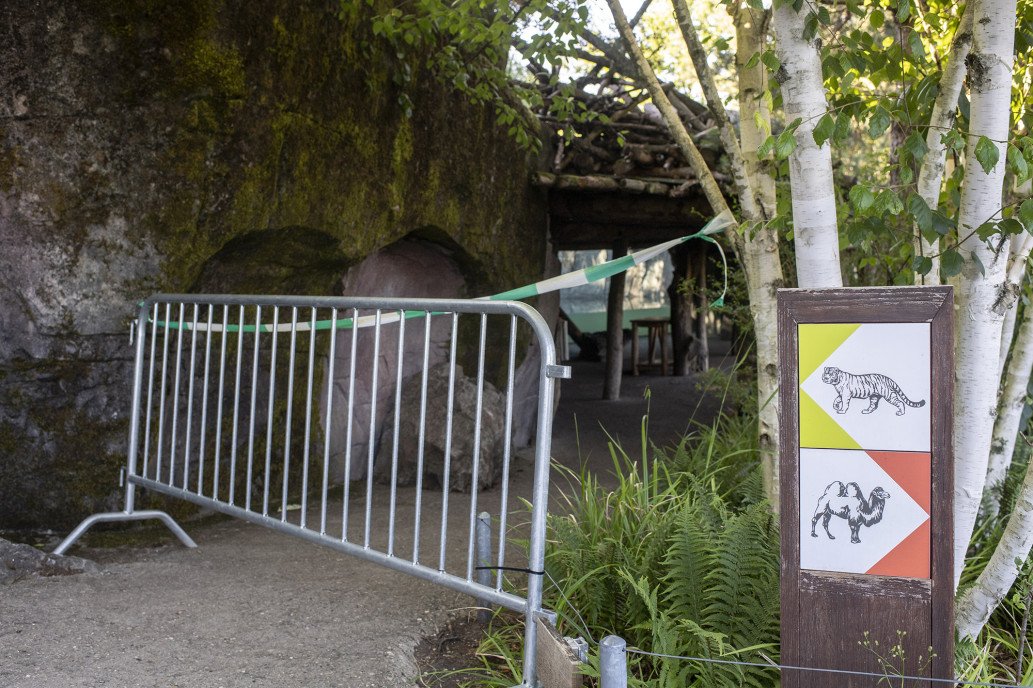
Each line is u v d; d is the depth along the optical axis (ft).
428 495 20.13
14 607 11.29
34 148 14.34
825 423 7.92
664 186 26.35
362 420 21.43
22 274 14.65
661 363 45.52
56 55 14.15
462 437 20.79
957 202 11.62
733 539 10.03
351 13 16.92
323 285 18.85
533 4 16.22
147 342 15.25
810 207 9.60
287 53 15.75
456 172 22.03
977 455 9.35
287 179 16.16
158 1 14.19
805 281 9.78
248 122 15.11
